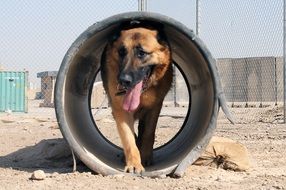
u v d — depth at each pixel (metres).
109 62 6.35
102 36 6.60
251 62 24.44
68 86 6.39
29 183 5.67
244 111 20.70
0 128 12.97
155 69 6.41
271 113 18.56
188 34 5.98
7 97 24.16
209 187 5.48
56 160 7.54
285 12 14.34
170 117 17.47
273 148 9.02
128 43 6.17
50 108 29.16
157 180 5.80
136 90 6.14
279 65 25.55
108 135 11.52
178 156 6.49
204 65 6.33
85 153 6.07
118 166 6.46
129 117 6.21
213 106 6.00
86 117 7.38
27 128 12.90
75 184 5.55
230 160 6.84
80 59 6.57
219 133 11.77
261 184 5.76
